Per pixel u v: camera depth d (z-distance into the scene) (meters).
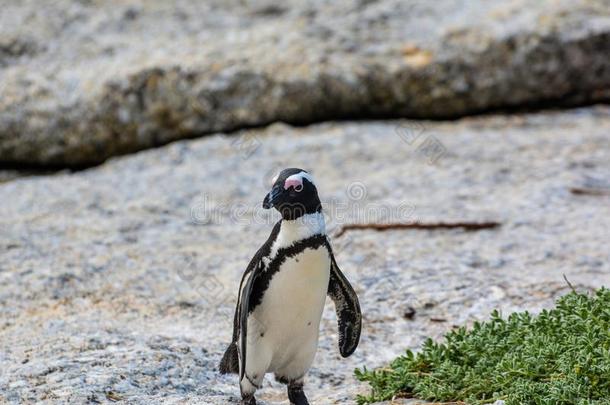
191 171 40.59
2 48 49.75
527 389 18.48
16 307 27.45
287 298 18.58
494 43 46.34
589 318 19.67
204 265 30.92
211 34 49.16
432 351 21.20
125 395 20.47
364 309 27.09
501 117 46.59
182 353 23.41
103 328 25.45
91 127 45.84
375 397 20.56
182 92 45.12
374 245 31.56
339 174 38.91
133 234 33.81
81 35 50.31
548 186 36.22
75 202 37.78
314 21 49.56
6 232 34.03
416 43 47.06
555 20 47.47
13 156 47.31
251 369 19.30
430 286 28.12
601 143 41.03
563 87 47.16
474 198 35.59
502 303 26.69
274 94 44.88
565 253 30.05
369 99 45.66
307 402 20.16
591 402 17.67
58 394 20.23
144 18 51.25
